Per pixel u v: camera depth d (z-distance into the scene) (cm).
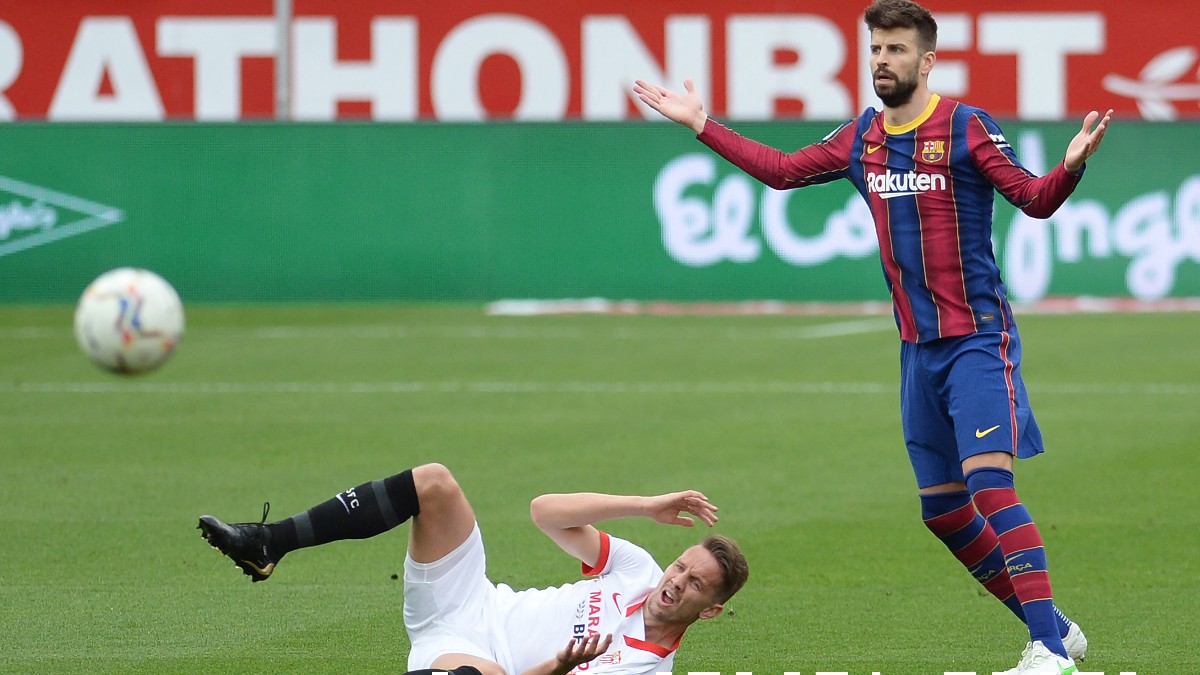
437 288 7494
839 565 2898
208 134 7388
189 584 2738
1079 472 3778
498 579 2789
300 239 7444
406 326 6769
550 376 5425
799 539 3105
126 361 2350
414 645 1964
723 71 8131
